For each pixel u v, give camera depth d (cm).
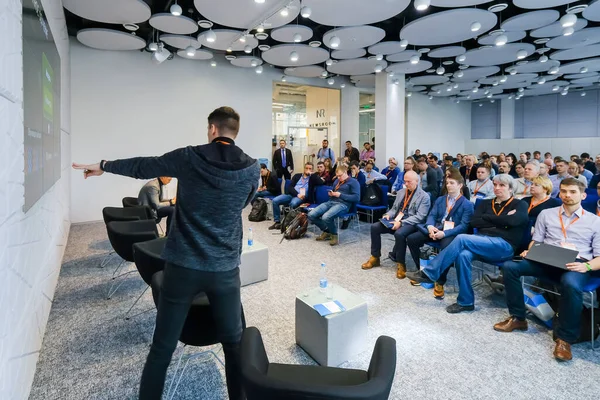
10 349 158
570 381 207
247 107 873
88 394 194
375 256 408
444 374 214
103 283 353
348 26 537
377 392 94
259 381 96
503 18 572
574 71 880
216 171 139
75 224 664
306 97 1157
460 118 1459
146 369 145
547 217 292
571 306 229
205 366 220
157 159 143
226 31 567
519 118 1424
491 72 888
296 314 244
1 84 144
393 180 805
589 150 1239
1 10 149
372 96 1223
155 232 324
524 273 265
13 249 164
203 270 141
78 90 671
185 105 788
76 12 477
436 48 702
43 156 246
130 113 725
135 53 724
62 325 269
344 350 227
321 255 455
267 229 602
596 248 258
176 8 461
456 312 294
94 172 147
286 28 534
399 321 280
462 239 301
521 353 236
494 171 799
